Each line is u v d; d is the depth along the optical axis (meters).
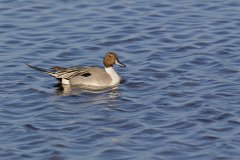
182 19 31.92
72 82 26.22
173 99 24.58
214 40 29.83
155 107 24.00
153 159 20.73
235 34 30.39
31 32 30.86
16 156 20.98
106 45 29.64
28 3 33.47
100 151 21.20
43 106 24.36
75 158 20.83
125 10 32.81
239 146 21.36
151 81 26.20
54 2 33.53
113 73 26.31
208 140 21.75
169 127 22.59
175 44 29.55
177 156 20.91
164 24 31.45
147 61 28.00
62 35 30.58
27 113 23.84
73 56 28.78
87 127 22.69
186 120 22.98
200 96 24.67
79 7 33.09
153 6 33.16
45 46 29.61
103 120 23.16
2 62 28.14
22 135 22.23
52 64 28.06
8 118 23.47
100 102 24.64
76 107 24.27
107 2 33.50
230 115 23.22
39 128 22.69
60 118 23.39
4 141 21.91
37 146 21.55
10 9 32.97
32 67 26.56
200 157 20.83
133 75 26.77
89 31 30.91
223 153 21.02
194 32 30.66
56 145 21.53
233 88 25.25
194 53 28.59
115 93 25.34
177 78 26.33
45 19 32.03
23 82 26.28
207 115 23.30
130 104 24.33
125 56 28.62
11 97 25.03
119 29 31.03
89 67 26.67
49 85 26.14
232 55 28.28
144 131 22.36
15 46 29.67
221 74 26.58
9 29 31.19
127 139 21.89
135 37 30.28
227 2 33.44
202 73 26.72
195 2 33.47
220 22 31.58
